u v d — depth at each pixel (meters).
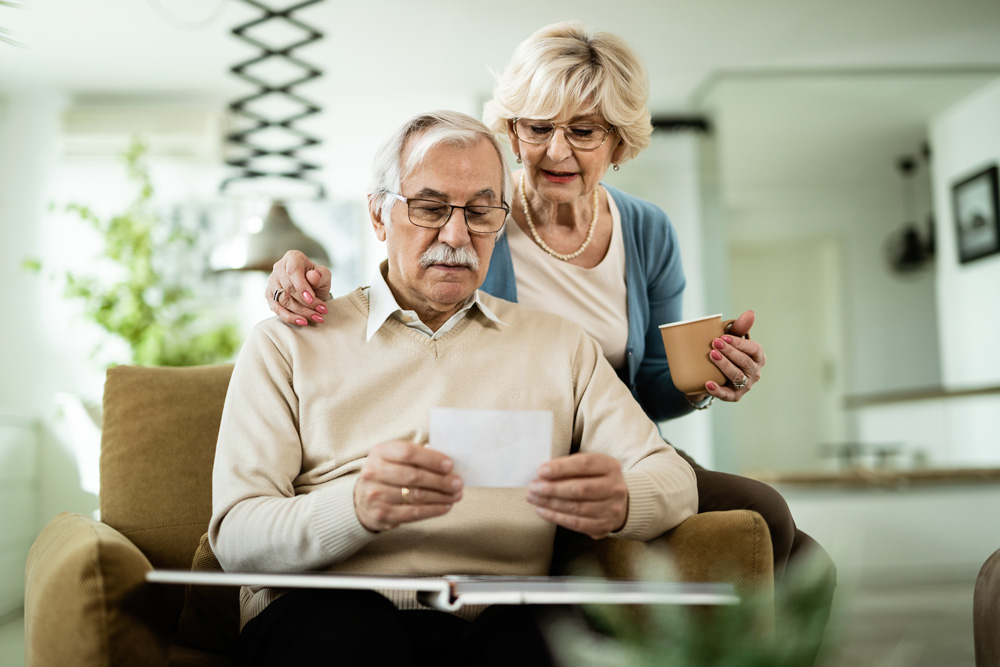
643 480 1.07
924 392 5.13
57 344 4.20
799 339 5.50
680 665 0.73
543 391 1.26
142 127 4.23
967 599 3.38
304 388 1.18
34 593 0.97
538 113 1.46
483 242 1.21
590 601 0.89
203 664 1.13
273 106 4.41
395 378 1.20
